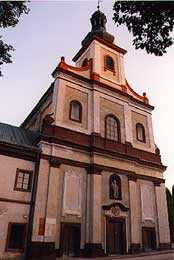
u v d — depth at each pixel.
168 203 32.28
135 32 7.72
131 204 22.30
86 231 19.27
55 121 21.05
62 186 19.36
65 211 18.70
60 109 21.81
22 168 18.58
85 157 21.39
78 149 21.20
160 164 26.67
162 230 23.77
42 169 18.84
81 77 24.59
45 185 18.52
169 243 23.67
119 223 21.36
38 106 27.62
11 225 16.78
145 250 21.86
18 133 22.58
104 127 23.89
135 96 29.09
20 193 17.86
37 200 17.78
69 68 24.55
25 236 16.97
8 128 22.84
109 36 30.73
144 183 24.62
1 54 9.44
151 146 27.22
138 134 26.92
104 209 20.48
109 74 27.67
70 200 19.30
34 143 21.12
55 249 17.36
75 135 21.67
